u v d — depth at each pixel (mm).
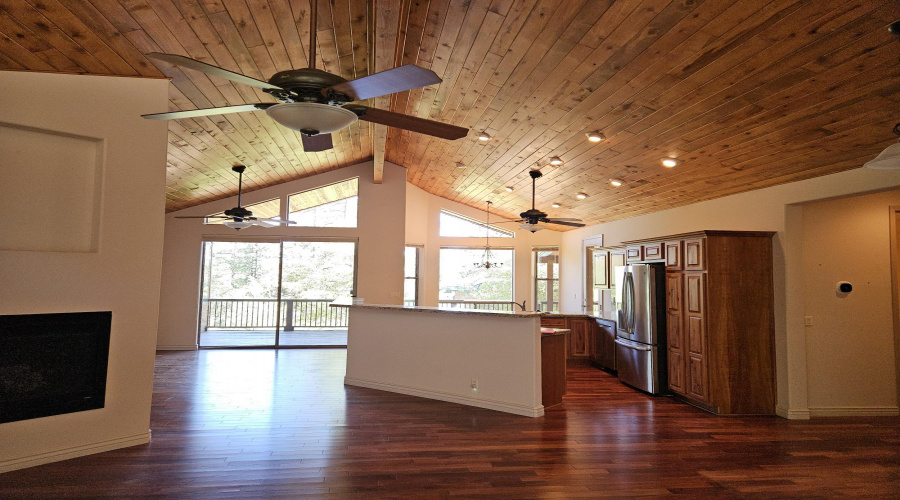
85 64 3701
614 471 3562
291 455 3797
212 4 3309
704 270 5223
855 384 5152
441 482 3330
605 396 5941
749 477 3482
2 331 3422
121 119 4000
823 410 5102
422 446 4051
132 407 4004
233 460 3678
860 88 3158
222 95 4797
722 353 5137
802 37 2865
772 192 5172
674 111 4074
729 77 3414
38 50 3381
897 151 2477
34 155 3689
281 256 9453
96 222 3881
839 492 3256
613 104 4238
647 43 3277
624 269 6730
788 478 3475
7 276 3477
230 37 3740
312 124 2361
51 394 3615
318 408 5199
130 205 4035
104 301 3879
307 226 9414
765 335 5184
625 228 7996
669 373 5824
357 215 9484
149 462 3615
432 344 5754
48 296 3621
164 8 3236
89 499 2996
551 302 10453
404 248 9492
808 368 5137
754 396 5133
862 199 5266
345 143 7855
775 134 4008
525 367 5078
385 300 9414
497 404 5215
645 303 6137
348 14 3729
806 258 5172
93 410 3807
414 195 10266
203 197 8688
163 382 6324
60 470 3445
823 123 3660
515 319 5172
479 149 6621
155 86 4160
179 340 9000
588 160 5789
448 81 4738
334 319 9578
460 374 5520
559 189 7371
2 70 3516
